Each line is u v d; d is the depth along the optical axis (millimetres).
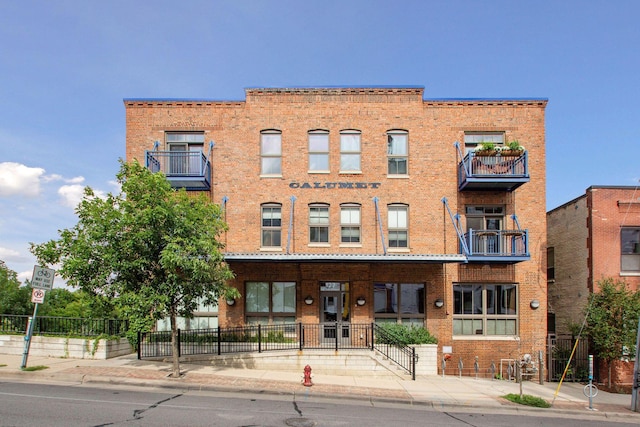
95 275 11992
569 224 18938
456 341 16844
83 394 10195
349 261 15992
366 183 17547
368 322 16344
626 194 17469
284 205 17531
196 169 17234
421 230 17375
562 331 19281
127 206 11656
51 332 15594
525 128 17750
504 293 17375
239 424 8164
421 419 9406
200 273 11820
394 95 17938
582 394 13727
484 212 17672
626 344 15031
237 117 17875
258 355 14570
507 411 10898
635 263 17312
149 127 17812
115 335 15383
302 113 17906
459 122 17797
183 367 13758
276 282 17250
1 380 11633
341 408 10102
